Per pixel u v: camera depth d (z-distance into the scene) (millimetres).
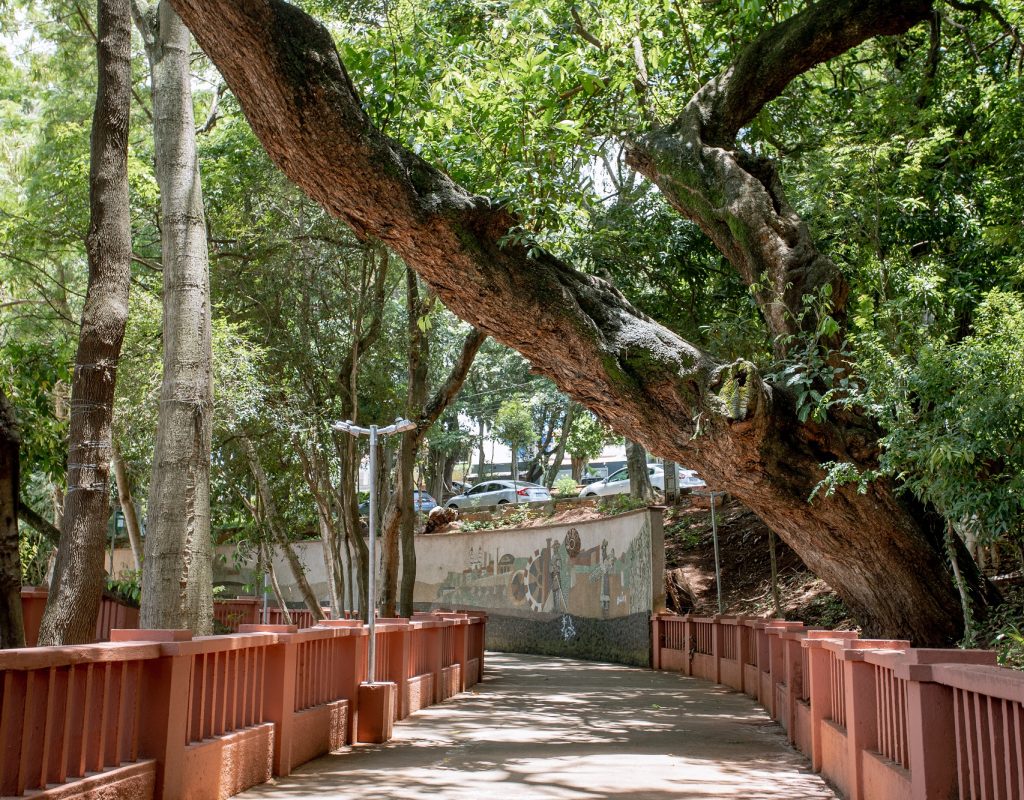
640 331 9156
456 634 14047
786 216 9992
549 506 28203
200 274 9250
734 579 19938
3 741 3529
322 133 7863
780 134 13633
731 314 14484
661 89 12484
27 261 16797
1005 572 11859
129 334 14320
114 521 33688
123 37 8422
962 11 12086
